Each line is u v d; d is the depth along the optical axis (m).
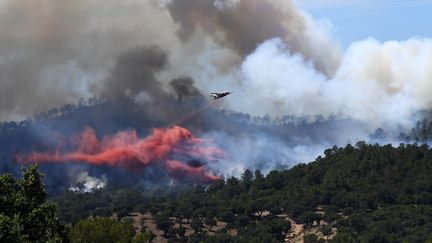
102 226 155.12
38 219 116.00
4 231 104.38
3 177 118.44
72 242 141.25
